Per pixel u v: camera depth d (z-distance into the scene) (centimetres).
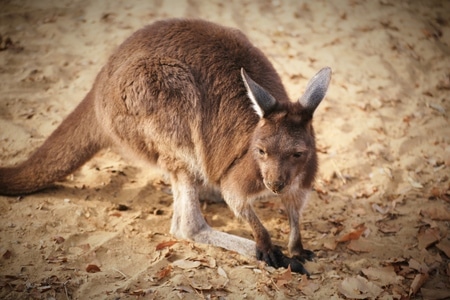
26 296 997
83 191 1334
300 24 2125
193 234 1208
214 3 2227
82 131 1296
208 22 1297
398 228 1279
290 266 1105
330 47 1992
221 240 1191
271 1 2262
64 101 1669
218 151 1188
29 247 1123
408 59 1936
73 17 2100
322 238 1245
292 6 2231
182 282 1041
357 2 2256
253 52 1248
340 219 1305
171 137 1198
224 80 1197
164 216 1294
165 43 1234
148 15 2125
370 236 1252
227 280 1058
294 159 1034
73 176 1395
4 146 1455
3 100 1642
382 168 1487
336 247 1219
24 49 1895
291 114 1042
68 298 998
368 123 1647
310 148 1062
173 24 1275
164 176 1371
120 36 1995
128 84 1201
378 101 1736
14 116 1584
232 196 1147
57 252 1116
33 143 1474
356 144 1567
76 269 1074
